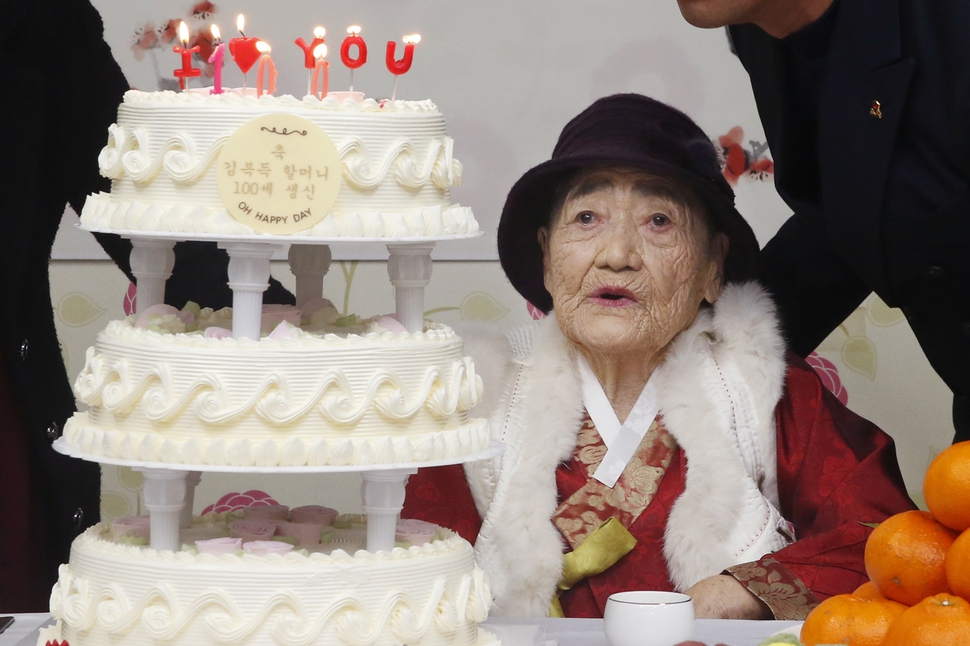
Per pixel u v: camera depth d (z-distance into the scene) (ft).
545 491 6.23
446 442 4.50
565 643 4.75
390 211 4.48
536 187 6.67
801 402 6.59
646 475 6.27
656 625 4.12
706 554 6.04
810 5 5.56
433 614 4.39
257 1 9.12
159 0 9.09
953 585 3.58
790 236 7.39
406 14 9.21
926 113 5.49
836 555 5.75
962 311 5.90
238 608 4.16
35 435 6.84
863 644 3.72
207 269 7.03
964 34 5.34
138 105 4.51
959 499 3.70
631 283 6.25
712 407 6.32
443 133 4.81
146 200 4.45
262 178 4.28
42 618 5.05
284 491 9.55
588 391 6.49
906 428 9.73
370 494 4.46
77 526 7.09
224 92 4.66
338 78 9.23
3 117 6.68
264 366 4.25
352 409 4.33
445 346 4.64
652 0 9.29
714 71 9.34
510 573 6.09
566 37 9.34
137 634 4.25
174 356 4.30
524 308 9.52
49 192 7.18
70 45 7.09
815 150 6.15
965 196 5.48
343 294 9.42
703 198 6.56
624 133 6.50
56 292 9.27
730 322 6.52
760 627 4.79
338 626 4.19
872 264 5.89
